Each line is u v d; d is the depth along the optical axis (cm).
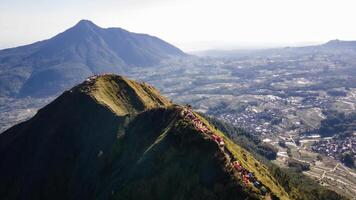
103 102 16738
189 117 11756
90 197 13375
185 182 9619
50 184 15538
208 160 9619
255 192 8612
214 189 8994
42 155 16625
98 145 14950
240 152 12138
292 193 14138
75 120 16700
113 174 12875
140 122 13862
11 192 16788
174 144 10750
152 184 10275
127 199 10562
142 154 11875
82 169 14900
